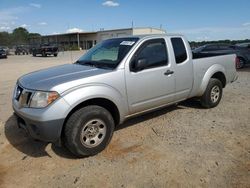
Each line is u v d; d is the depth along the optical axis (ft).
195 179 11.03
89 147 12.89
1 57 109.40
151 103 15.66
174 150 13.61
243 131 16.03
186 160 12.55
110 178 11.27
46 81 12.65
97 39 214.48
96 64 15.20
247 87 29.89
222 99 23.77
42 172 11.86
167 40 16.52
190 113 19.53
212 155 12.99
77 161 12.75
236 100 23.44
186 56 17.53
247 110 20.31
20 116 12.65
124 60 14.19
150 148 13.89
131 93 14.42
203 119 18.22
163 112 19.76
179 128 16.61
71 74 13.33
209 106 20.35
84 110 12.52
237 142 14.46
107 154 13.35
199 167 11.92
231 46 50.34
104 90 13.11
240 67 49.11
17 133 16.29
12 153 13.69
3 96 26.96
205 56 20.04
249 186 10.51
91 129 12.87
